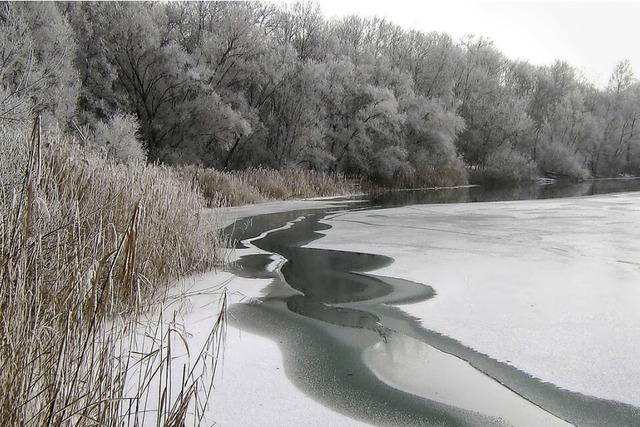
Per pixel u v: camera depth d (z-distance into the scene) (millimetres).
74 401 2277
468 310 5566
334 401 3527
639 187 33188
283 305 5746
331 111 27531
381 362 4203
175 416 2430
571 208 16281
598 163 48469
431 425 3236
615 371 4027
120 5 22125
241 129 22562
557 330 4934
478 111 40000
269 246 9594
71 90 16453
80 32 20547
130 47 21219
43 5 15984
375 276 7125
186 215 7285
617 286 6516
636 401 3559
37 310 2525
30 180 2498
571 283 6676
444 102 35688
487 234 10875
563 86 48844
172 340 4395
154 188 6719
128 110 21156
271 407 3412
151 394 3393
